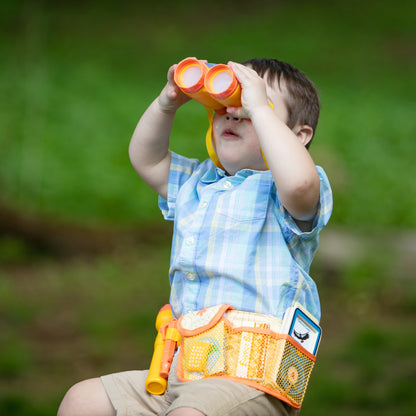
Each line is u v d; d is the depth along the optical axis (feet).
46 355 39.70
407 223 78.95
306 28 159.94
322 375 35.91
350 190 85.71
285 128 14.05
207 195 15.40
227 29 157.17
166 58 139.33
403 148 103.30
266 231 14.90
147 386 14.56
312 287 15.17
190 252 14.93
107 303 50.62
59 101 111.24
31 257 62.90
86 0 163.22
